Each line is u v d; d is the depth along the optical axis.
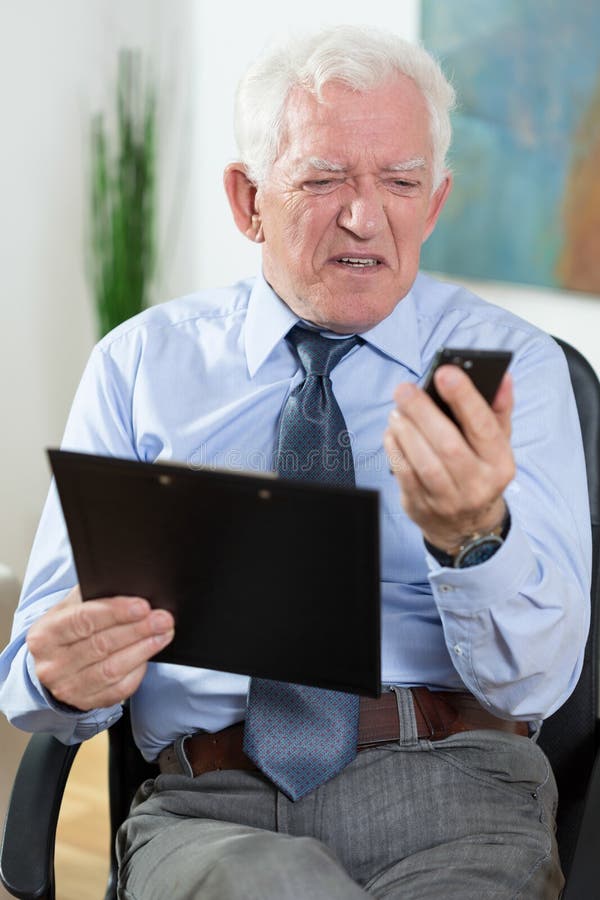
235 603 1.29
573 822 1.67
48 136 3.40
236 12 3.35
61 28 3.37
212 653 1.35
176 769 1.63
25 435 3.47
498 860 1.45
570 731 1.69
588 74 2.67
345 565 1.21
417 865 1.45
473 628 1.39
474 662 1.42
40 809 1.49
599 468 1.72
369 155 1.56
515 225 2.88
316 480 1.60
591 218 2.72
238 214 1.78
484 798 1.51
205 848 1.38
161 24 3.55
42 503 3.56
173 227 3.62
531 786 1.54
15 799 1.50
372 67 1.57
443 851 1.46
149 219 3.43
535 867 1.46
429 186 1.63
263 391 1.71
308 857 1.31
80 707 1.42
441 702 1.58
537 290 2.86
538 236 2.84
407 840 1.49
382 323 1.70
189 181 3.55
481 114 2.89
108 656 1.35
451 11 2.89
